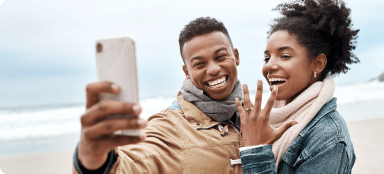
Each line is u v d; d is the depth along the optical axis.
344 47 2.06
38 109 20.75
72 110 19.73
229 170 1.81
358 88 24.48
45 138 11.75
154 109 19.52
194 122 1.97
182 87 2.20
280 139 1.93
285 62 1.94
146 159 1.57
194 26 1.98
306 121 1.85
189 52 1.99
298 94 2.06
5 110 20.62
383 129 8.85
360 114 13.27
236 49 2.25
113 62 1.00
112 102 0.92
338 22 2.00
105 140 0.97
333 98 2.01
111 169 1.08
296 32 1.94
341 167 1.68
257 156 1.66
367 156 6.21
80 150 1.01
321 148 1.71
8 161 7.68
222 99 2.00
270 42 2.02
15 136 12.37
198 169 1.75
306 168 1.71
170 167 1.68
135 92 1.00
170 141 1.77
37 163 7.44
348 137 1.81
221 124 2.02
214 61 1.95
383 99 18.06
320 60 1.98
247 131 1.74
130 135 0.98
